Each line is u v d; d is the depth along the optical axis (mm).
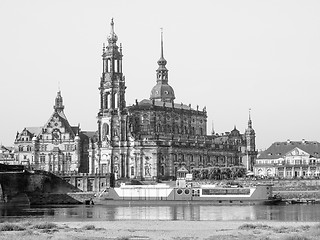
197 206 192875
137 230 118438
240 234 109938
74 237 105812
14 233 111625
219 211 169875
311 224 125688
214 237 105688
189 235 109812
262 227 119875
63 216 159125
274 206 190125
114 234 111625
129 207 194000
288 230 114188
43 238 104250
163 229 120562
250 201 197000
